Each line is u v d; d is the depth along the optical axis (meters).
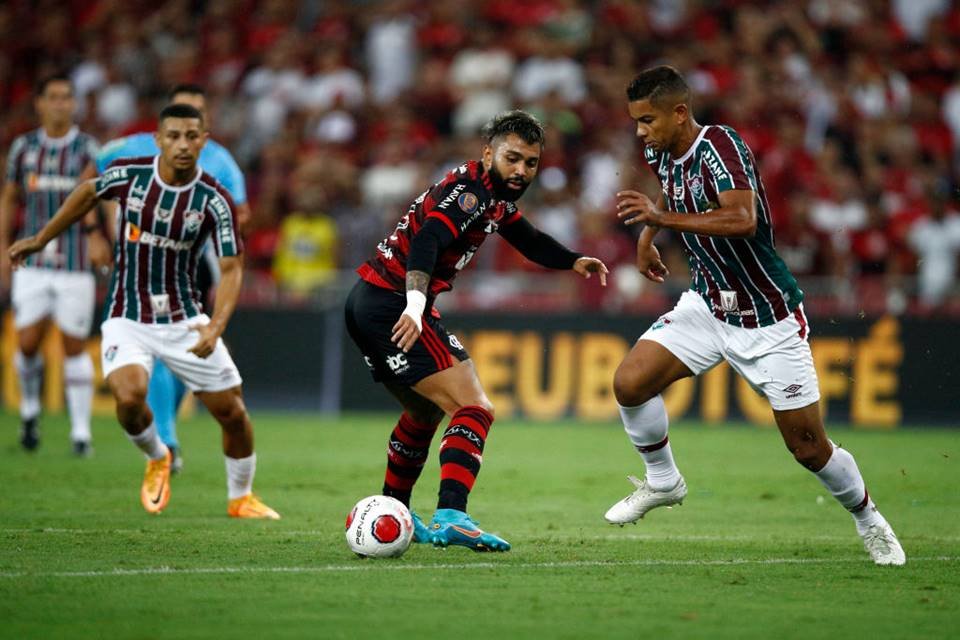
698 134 21.34
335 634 15.63
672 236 56.06
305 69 71.44
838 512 29.78
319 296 55.78
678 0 71.38
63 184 38.47
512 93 67.56
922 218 60.47
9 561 20.59
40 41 77.12
